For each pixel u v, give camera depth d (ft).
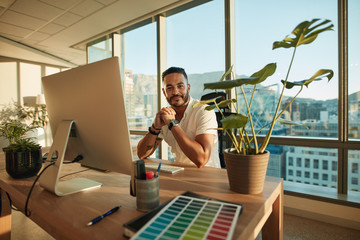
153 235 1.45
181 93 4.70
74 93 2.64
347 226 6.10
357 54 6.15
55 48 15.72
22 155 3.15
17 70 17.80
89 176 3.34
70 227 1.83
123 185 2.90
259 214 2.02
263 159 2.39
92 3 9.64
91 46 14.74
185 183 2.88
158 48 10.55
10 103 17.49
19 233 5.55
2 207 3.92
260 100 7.63
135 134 12.10
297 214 6.92
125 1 9.45
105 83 2.27
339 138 6.44
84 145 2.77
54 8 10.08
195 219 1.65
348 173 6.44
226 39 8.32
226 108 5.47
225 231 1.48
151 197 2.05
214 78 8.99
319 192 6.79
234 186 2.53
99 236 1.66
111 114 2.32
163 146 10.69
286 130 7.30
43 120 18.03
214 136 4.20
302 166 7.14
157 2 9.50
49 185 2.56
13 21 11.39
